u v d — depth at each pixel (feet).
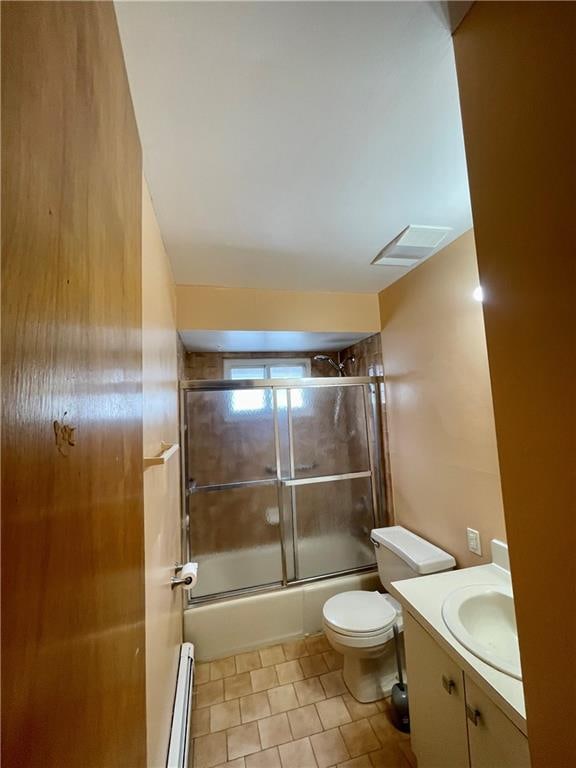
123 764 1.78
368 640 5.47
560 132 1.75
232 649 6.93
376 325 8.49
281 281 7.42
